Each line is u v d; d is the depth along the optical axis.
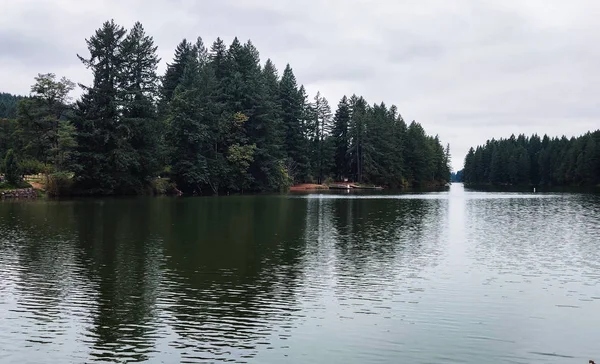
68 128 53.78
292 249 21.94
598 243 24.47
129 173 58.75
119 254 20.09
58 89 58.75
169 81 84.88
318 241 24.27
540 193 86.75
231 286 15.55
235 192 75.62
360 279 16.69
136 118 57.81
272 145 80.19
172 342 11.02
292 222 31.98
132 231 26.41
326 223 31.83
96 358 10.16
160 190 63.25
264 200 54.72
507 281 16.58
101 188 56.94
